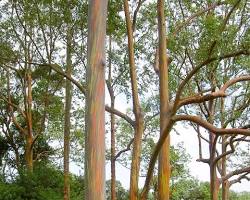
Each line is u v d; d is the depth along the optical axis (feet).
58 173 102.83
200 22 55.72
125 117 58.03
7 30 88.33
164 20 53.88
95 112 26.05
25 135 109.19
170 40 53.83
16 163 126.31
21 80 108.06
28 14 76.23
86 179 25.50
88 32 27.14
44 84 107.24
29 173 98.58
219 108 82.33
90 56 26.71
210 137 80.18
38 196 94.99
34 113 118.21
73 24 64.39
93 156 25.59
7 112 123.54
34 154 121.29
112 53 72.38
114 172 90.02
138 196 54.29
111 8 57.88
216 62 58.08
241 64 65.31
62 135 111.65
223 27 49.88
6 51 88.48
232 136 72.33
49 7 68.13
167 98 48.96
